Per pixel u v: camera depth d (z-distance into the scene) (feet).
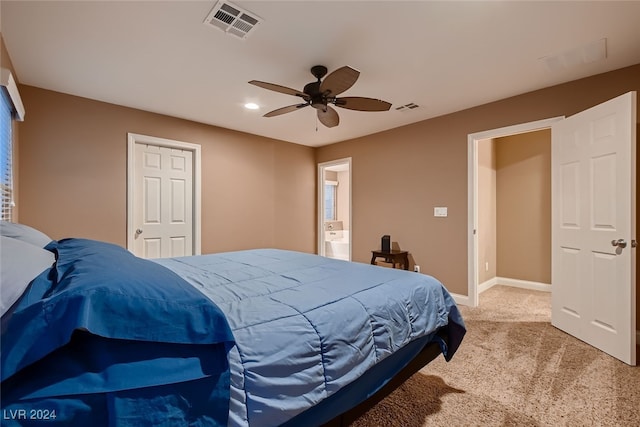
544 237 14.11
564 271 8.93
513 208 15.06
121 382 2.37
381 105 8.27
